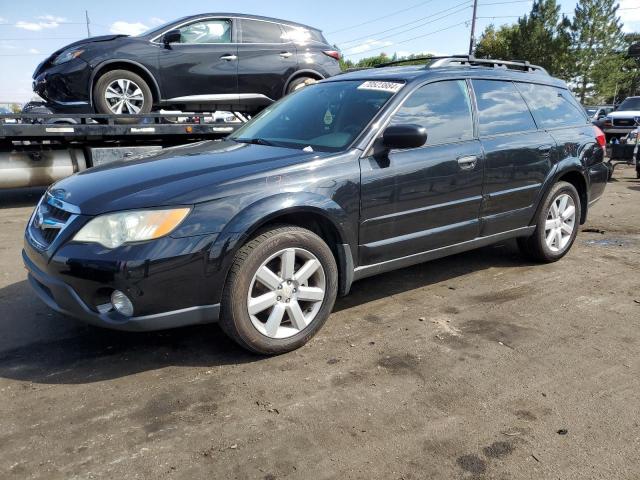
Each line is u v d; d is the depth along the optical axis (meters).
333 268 3.25
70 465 2.19
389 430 2.43
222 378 2.87
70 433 2.39
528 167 4.36
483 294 4.14
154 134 7.55
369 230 3.41
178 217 2.72
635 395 2.73
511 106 4.41
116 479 2.11
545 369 2.98
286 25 8.73
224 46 8.09
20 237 5.80
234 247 2.81
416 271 4.69
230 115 8.83
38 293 3.05
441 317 3.69
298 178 3.07
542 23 51.12
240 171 3.00
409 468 2.19
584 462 2.23
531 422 2.50
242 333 2.95
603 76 52.94
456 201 3.86
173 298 2.75
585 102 54.84
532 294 4.13
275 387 2.79
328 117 3.77
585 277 4.53
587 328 3.52
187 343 3.27
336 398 2.68
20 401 2.65
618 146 11.36
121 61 7.38
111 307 2.76
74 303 2.76
